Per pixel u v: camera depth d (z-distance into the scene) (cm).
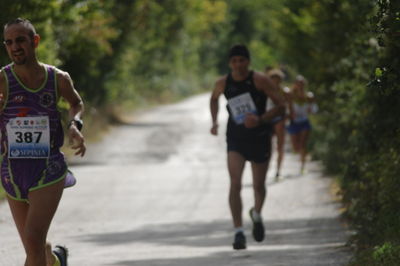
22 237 1445
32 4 3891
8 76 1384
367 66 3388
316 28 4988
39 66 1391
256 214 2386
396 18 1764
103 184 4284
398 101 2678
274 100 2327
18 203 1420
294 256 2070
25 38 1359
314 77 4941
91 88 8175
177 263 1989
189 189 4053
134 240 2580
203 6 15350
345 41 4259
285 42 6725
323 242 2361
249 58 2333
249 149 2328
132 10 9269
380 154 2623
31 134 1392
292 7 6316
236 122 2336
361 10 3291
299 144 4422
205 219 3136
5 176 1409
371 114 2788
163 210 3394
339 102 3741
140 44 11006
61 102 3650
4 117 1402
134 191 4006
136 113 10744
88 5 4684
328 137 4866
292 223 2858
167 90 14800
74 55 5906
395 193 2298
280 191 3750
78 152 1384
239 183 2298
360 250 2067
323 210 3103
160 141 7069
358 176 2934
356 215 2562
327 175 4181
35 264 1391
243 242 2272
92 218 3186
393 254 1791
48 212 1389
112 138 7394
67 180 1426
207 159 5681
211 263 1978
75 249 2362
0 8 3647
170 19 12338
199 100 15162
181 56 16750
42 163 1395
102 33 5869
